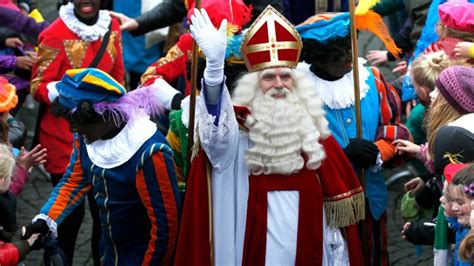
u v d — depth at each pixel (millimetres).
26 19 16797
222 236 10945
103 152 11258
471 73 11148
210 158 10758
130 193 11242
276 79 10914
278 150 10789
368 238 12648
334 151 11242
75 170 12094
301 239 10891
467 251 9000
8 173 11289
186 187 11352
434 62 13156
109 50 15523
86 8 15227
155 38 19234
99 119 11164
